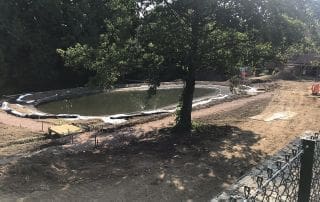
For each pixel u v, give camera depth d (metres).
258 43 22.39
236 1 20.70
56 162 17.05
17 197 13.62
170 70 22.56
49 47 52.81
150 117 28.80
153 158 18.11
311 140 4.87
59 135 22.88
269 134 22.59
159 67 22.25
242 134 22.56
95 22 54.28
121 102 39.28
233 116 28.56
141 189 14.48
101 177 15.62
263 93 41.00
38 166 16.11
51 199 13.57
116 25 22.39
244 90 42.41
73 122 27.62
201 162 17.45
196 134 22.66
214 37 22.44
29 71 52.31
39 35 52.06
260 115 28.67
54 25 54.22
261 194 4.55
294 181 4.99
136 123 26.59
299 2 22.58
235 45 22.22
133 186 14.75
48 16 53.31
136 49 21.91
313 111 30.09
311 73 59.09
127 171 16.31
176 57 22.41
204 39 21.78
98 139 22.09
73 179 15.37
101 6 54.53
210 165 17.06
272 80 53.03
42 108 35.84
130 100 40.41
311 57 60.09
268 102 34.66
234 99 37.09
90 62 22.09
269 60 23.59
